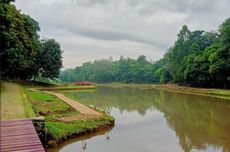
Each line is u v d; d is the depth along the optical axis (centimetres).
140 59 15938
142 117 2794
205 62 6612
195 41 8188
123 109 3391
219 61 5847
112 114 2972
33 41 5288
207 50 6712
